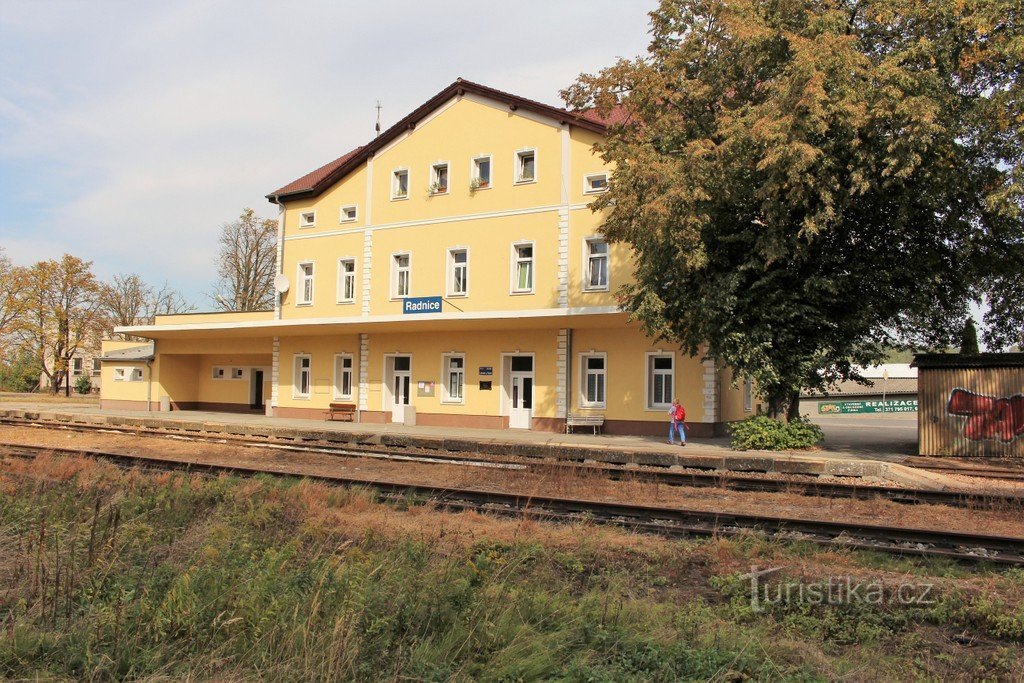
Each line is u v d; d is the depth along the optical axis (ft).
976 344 75.97
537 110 97.81
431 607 19.71
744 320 68.18
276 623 18.24
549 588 24.48
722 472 50.90
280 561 23.88
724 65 68.54
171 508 33.88
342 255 115.85
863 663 19.01
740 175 64.85
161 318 133.59
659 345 89.81
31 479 43.34
